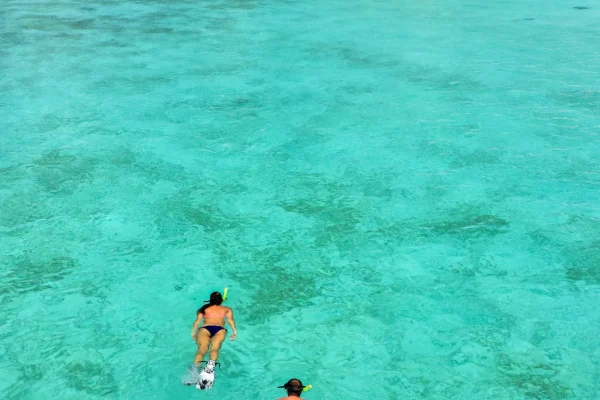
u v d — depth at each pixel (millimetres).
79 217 8898
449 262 7820
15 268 7582
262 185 10016
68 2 29422
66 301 6984
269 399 5523
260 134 12266
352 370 5922
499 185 9969
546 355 6094
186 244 8258
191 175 10383
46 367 5906
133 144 11688
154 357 6094
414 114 13391
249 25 23703
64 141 11758
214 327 5930
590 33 21609
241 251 8086
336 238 8406
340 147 11617
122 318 6711
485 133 12227
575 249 8047
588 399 5488
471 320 6684
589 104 13812
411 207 9266
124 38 21172
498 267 7688
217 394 5578
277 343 6309
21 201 9273
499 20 24672
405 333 6477
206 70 17031
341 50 19359
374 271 7633
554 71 16688
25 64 17484
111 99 14414
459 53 18875
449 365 5980
